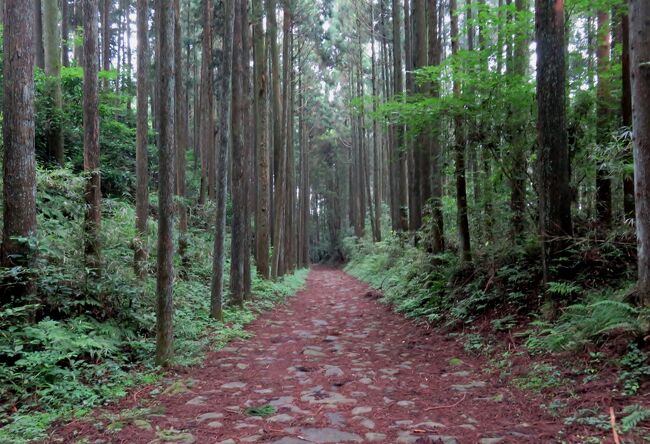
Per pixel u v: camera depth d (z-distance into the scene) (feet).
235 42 32.22
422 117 26.94
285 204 75.25
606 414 11.34
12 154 18.42
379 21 75.92
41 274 19.31
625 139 18.76
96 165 23.90
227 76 28.12
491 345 20.15
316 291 59.21
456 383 16.24
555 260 19.54
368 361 20.16
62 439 11.50
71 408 13.92
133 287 23.27
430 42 33.12
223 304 32.71
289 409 13.70
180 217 43.50
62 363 17.26
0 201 21.27
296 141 127.54
